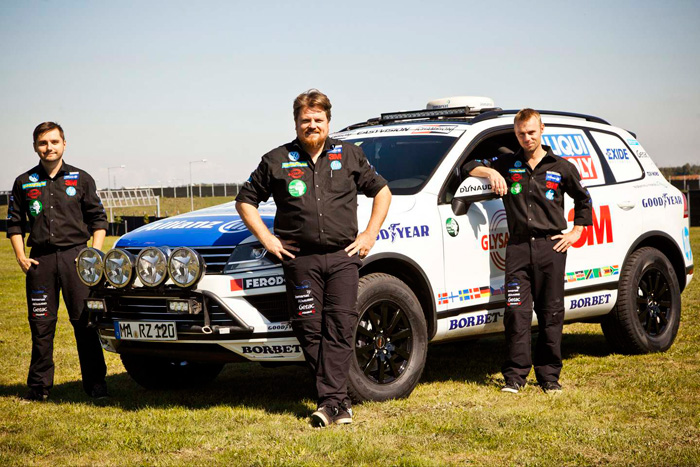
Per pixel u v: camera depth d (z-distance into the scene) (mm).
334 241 4352
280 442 4039
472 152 5746
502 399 4918
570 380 5461
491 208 5531
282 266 4527
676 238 6781
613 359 6219
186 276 4570
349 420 4336
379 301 4754
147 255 4711
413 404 4762
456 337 5332
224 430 4316
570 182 5148
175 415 4691
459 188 5262
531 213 5098
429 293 5059
